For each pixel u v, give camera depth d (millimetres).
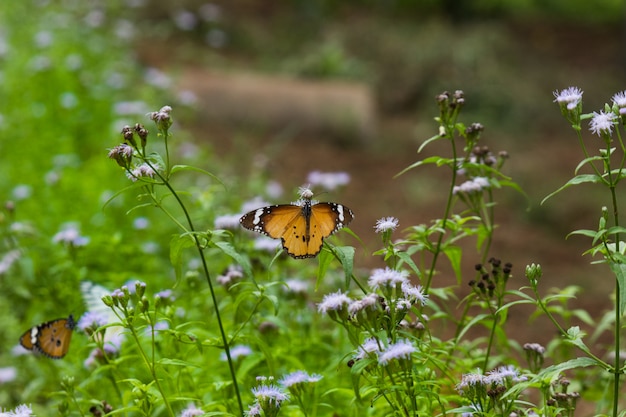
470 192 6301
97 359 6102
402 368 4645
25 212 11070
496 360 6344
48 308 8109
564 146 21500
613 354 6891
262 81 20219
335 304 4793
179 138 14125
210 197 8242
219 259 9008
